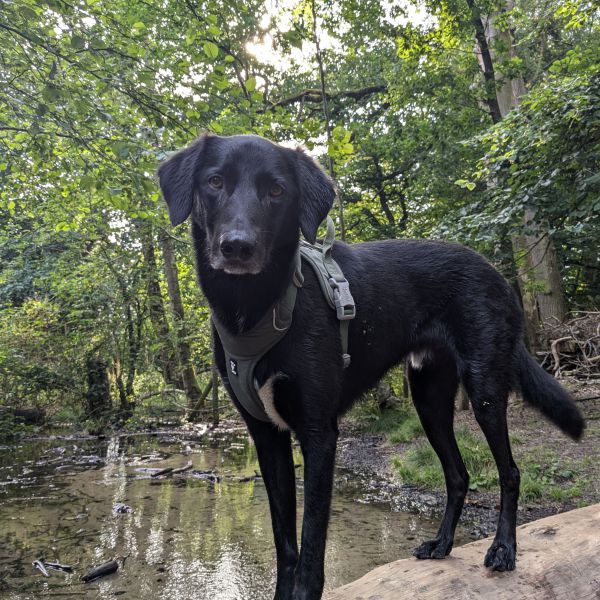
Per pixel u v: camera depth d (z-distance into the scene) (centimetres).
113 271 376
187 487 205
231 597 116
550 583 69
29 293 448
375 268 85
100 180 142
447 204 438
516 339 90
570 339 307
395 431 295
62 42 141
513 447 220
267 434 75
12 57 142
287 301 68
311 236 70
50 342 371
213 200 69
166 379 436
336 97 497
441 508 176
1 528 159
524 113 241
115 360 387
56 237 365
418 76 430
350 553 138
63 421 380
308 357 69
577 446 215
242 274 66
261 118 160
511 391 88
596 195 220
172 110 145
